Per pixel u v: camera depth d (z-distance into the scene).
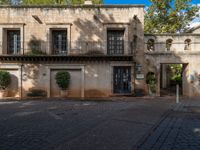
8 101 18.14
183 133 7.49
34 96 22.27
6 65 22.36
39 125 8.70
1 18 22.80
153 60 22.55
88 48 22.55
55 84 22.56
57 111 12.41
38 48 22.64
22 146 6.06
